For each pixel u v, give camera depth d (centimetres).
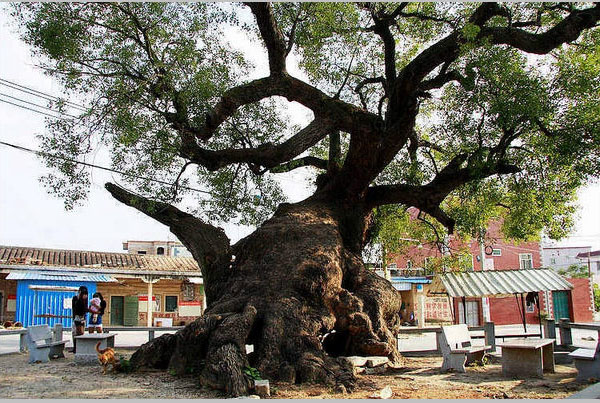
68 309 2330
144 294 2753
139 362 873
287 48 1113
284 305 865
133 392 704
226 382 705
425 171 1372
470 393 719
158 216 1188
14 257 2408
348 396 691
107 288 2673
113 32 1058
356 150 1134
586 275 3500
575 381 826
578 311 3127
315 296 905
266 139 1320
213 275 1084
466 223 1380
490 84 973
